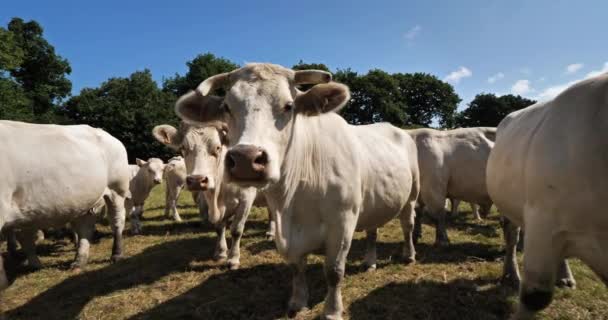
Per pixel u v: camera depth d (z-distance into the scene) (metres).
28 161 4.38
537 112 3.00
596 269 2.30
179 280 5.00
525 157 2.75
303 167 3.26
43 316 4.11
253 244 6.76
